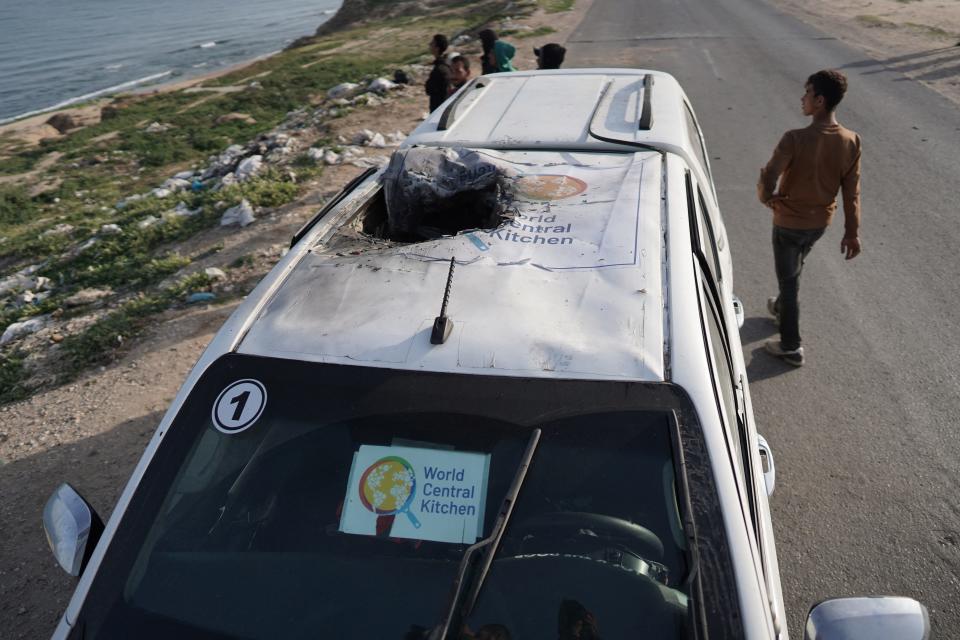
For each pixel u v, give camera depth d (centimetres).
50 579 391
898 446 443
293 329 248
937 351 530
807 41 1839
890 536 383
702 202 345
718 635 184
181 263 774
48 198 1994
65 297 771
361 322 246
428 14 4688
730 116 1167
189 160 2308
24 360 618
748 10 2534
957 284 621
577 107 412
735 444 228
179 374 562
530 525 209
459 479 215
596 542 206
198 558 216
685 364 223
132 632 202
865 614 197
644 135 365
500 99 438
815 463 434
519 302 246
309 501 223
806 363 525
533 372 224
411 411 223
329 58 3256
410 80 1611
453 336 236
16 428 514
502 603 199
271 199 899
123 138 2583
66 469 467
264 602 209
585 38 2130
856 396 488
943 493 408
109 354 602
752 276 649
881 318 577
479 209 348
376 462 221
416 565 209
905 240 704
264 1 12225
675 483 206
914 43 1711
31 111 5253
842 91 445
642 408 216
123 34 9375
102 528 245
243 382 237
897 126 1065
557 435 215
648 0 3034
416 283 261
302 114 1557
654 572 201
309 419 228
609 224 283
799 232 479
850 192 466
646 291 248
